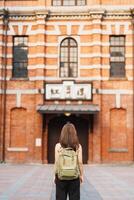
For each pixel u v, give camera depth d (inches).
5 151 1272.1
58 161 335.3
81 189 676.7
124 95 1269.7
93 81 1269.7
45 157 1261.1
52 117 1269.7
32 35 1305.4
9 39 1310.3
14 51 1314.0
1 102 1283.2
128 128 1258.0
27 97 1286.9
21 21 1309.1
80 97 1268.5
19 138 1277.1
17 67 1311.5
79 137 1275.8
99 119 1254.9
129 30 1289.4
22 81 1293.1
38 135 1261.1
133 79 1273.4
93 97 1266.0
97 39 1278.3
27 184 740.7
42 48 1289.4
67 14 1294.3
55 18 1299.2
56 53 1295.5
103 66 1280.8
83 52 1291.8
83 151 1270.9
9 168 1108.5
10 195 595.2
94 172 1000.9
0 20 1306.6
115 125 1261.1
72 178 331.9
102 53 1284.4
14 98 1288.1
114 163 1246.9
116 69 1286.9
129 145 1253.1
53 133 1277.1
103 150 1253.1
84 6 1291.8
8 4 1311.5
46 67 1291.8
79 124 1280.8
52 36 1300.4
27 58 1309.1
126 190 665.0
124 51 1290.6
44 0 1304.1
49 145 1273.4
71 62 1295.5
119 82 1273.4
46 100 1274.6
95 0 1293.1
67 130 341.4
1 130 1273.4
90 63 1286.9
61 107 1235.9
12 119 1284.4
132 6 1284.4
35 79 1289.4
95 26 1280.8
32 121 1277.1
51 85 1277.1
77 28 1296.8
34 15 1302.9
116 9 1282.0
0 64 1295.5
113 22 1289.4
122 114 1268.5
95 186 719.7
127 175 924.6
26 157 1266.0
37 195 597.6
